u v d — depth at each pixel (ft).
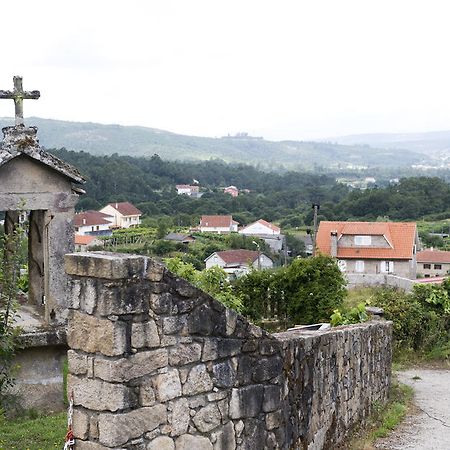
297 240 223.10
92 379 15.35
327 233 171.42
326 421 24.56
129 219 223.51
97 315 15.23
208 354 17.10
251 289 63.21
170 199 266.36
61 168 34.14
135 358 15.37
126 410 15.21
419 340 54.70
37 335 32.37
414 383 44.47
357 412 29.84
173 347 16.21
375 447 27.91
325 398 24.40
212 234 223.92
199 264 164.04
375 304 55.36
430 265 203.10
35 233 36.70
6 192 33.22
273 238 222.89
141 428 15.48
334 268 62.54
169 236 202.49
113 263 14.98
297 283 62.23
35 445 26.81
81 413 15.55
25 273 42.34
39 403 32.89
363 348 31.17
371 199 267.39
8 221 35.76
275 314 62.95
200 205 268.82
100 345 15.17
